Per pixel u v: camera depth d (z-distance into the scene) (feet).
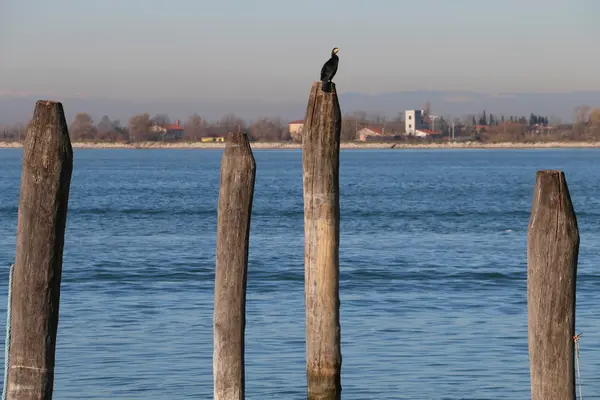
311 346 37.40
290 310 78.95
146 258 120.26
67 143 24.03
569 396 26.35
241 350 33.60
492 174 435.94
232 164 32.83
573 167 517.14
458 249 133.28
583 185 329.11
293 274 102.83
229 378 33.53
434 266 112.06
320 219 36.45
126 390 53.72
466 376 56.85
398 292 90.58
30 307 23.93
